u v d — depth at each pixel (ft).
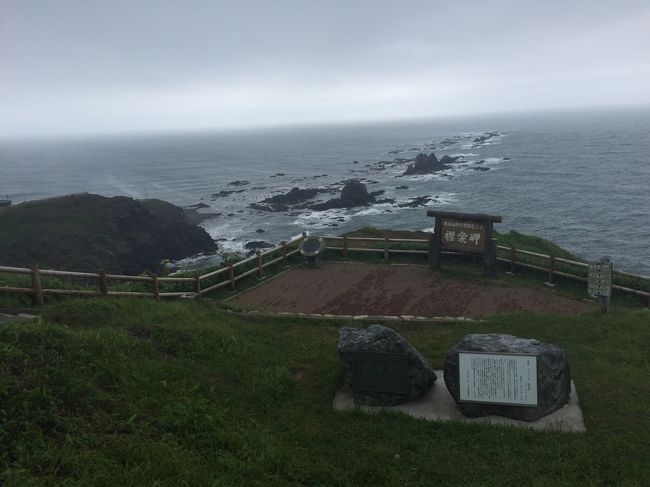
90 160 618.03
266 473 17.88
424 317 38.01
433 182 252.01
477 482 18.01
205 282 46.50
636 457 19.38
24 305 33.01
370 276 49.14
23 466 15.40
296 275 50.85
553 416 22.63
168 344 27.14
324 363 28.76
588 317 35.83
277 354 29.76
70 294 36.11
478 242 47.01
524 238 67.41
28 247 140.05
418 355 25.14
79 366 21.42
